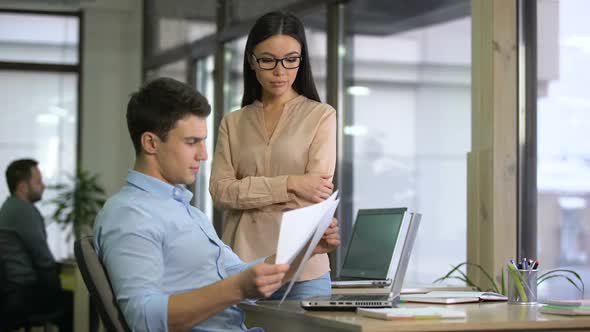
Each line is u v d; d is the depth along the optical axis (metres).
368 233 3.25
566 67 3.50
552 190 3.55
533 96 3.66
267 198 2.78
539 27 3.63
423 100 4.36
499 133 3.64
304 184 2.77
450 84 4.15
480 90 3.73
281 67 2.85
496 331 1.95
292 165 2.87
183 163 2.13
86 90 8.76
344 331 1.97
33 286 5.06
